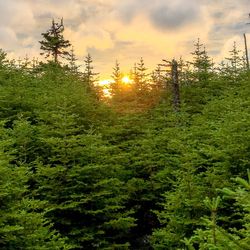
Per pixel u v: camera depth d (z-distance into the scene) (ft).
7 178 30.19
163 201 60.23
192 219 35.94
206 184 40.01
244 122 44.32
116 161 57.88
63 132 47.11
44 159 52.95
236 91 89.30
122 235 48.26
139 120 82.43
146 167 60.29
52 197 42.78
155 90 119.85
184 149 49.85
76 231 42.80
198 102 101.76
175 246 37.81
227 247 14.87
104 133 71.31
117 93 117.91
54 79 100.07
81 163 46.03
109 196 50.24
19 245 27.63
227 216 36.29
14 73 84.79
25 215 28.99
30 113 63.82
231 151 40.78
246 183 13.51
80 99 75.72
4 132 46.88
